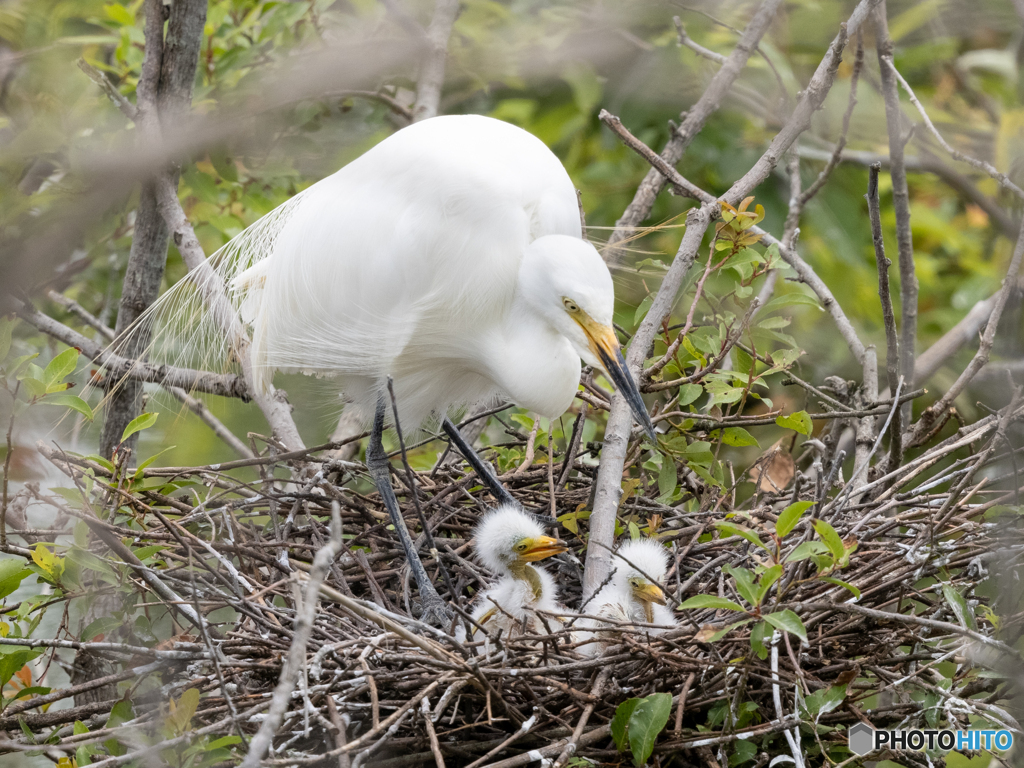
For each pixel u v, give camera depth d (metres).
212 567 6.54
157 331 9.10
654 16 8.73
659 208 11.92
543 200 8.10
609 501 7.03
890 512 7.32
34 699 5.50
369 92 9.73
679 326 8.09
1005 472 7.02
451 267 7.86
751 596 4.96
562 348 8.11
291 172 8.54
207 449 11.51
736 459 12.36
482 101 11.93
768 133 11.31
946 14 7.32
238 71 9.92
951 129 9.92
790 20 10.18
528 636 5.70
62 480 7.61
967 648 5.37
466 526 8.48
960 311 12.20
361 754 4.71
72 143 5.36
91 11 8.16
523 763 5.17
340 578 7.27
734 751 5.57
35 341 9.72
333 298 8.16
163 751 4.86
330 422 10.81
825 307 8.77
